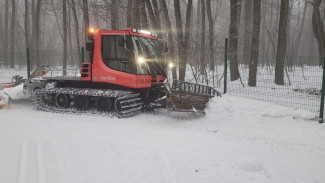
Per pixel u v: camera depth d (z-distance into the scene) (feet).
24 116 29.81
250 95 36.09
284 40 42.42
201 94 29.71
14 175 15.06
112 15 52.21
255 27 41.93
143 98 31.99
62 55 75.25
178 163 16.71
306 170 16.80
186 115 29.76
